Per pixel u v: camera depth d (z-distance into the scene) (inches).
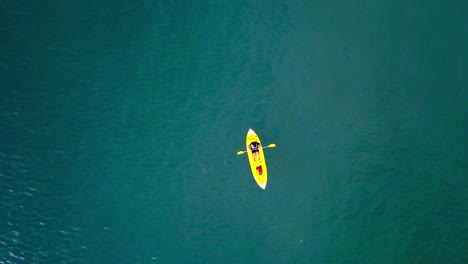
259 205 1211.9
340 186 1230.9
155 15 1274.6
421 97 1272.1
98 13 1259.2
